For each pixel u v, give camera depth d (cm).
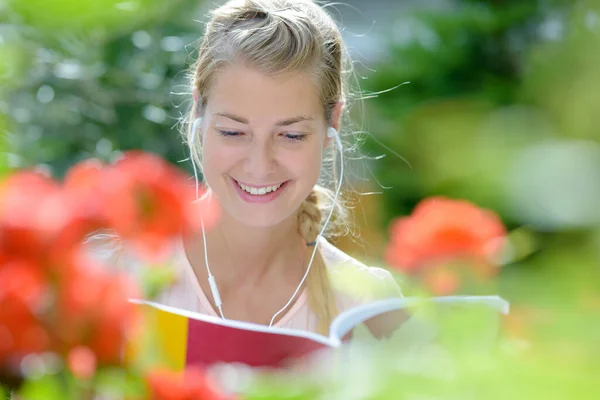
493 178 116
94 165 115
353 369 104
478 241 199
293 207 306
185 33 503
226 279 317
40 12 125
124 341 106
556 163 111
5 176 124
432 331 128
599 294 105
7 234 100
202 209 201
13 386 102
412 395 98
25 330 98
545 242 112
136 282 118
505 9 488
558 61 124
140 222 112
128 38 488
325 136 321
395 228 251
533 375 93
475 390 97
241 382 112
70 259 102
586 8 134
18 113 447
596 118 115
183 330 182
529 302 107
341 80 330
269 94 289
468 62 528
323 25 313
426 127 125
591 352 96
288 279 322
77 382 103
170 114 532
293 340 179
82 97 497
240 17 305
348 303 312
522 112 120
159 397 109
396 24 623
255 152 293
